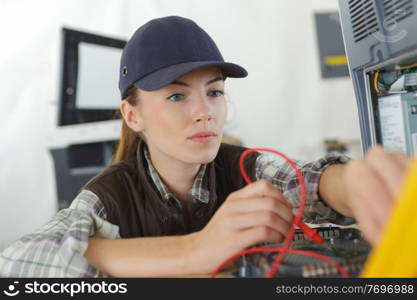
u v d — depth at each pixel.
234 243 0.43
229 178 0.84
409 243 0.23
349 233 0.47
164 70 0.63
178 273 0.44
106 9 2.72
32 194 2.60
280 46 2.92
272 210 0.44
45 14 2.64
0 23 2.60
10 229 2.57
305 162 0.70
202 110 0.62
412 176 0.22
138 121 0.71
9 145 2.58
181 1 2.81
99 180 0.73
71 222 0.56
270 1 2.90
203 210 0.76
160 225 0.73
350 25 0.56
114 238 0.55
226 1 2.87
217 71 0.65
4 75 2.59
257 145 2.92
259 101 2.92
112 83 1.97
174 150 0.65
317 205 0.58
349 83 2.95
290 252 0.42
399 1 0.45
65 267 0.45
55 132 1.78
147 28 0.67
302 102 2.94
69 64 1.78
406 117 0.51
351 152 2.84
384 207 0.27
